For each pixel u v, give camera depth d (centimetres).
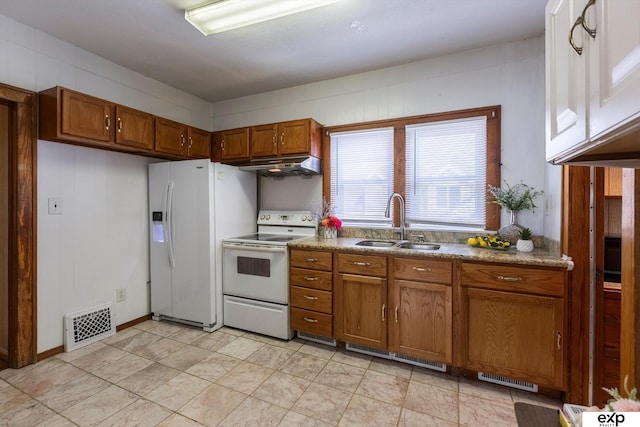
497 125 254
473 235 263
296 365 229
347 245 254
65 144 249
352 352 250
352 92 312
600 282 179
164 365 228
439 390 199
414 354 223
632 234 95
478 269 203
